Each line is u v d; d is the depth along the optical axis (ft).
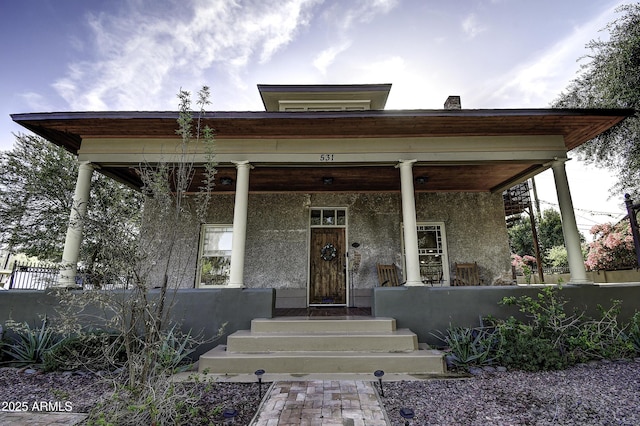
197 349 16.85
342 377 13.21
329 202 27.71
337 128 18.72
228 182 24.06
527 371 13.65
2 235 36.63
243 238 18.49
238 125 18.17
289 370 13.80
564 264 55.42
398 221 27.30
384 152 19.45
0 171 37.32
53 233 38.27
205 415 9.62
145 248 11.39
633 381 12.25
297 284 25.93
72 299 10.55
